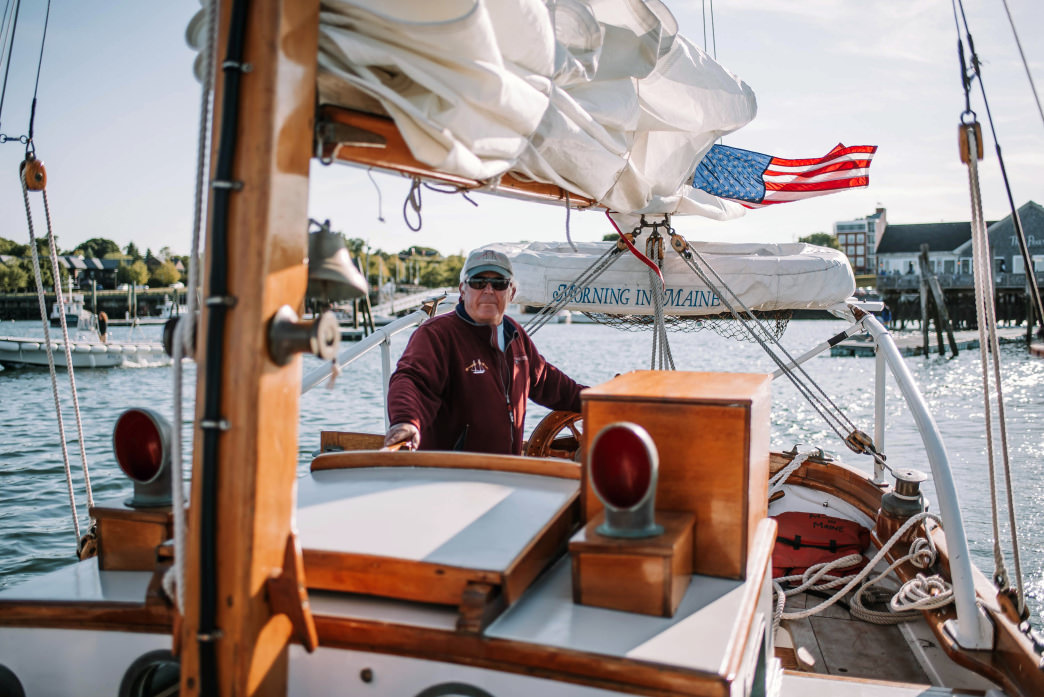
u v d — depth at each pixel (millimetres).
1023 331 45125
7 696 1591
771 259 4031
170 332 1432
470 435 3010
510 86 1602
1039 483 11078
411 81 1558
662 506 1582
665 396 1562
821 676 2242
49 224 2539
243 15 1288
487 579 1396
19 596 1572
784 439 15109
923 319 35406
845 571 3525
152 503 1714
